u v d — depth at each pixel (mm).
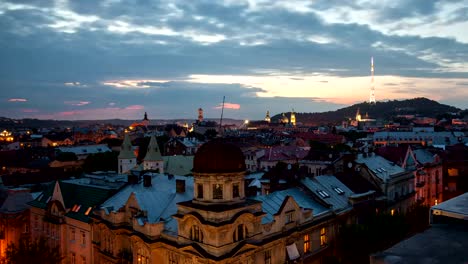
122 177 85625
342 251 59750
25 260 56469
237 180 46844
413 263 10148
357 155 87500
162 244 50625
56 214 72250
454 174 111625
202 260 44406
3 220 80125
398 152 99188
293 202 54875
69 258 69500
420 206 77188
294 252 53750
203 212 44938
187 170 161000
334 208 63000
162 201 59125
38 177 129875
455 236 12070
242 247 44781
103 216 61062
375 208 70125
